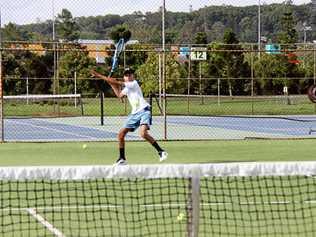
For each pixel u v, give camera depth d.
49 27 77.75
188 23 86.00
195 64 49.09
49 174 7.04
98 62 42.94
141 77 43.81
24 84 50.88
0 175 6.99
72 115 38.47
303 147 19.52
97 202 10.01
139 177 7.04
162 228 8.40
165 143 20.97
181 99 48.09
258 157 16.81
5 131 27.59
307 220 8.87
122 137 14.80
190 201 7.02
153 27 70.94
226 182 11.47
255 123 32.34
